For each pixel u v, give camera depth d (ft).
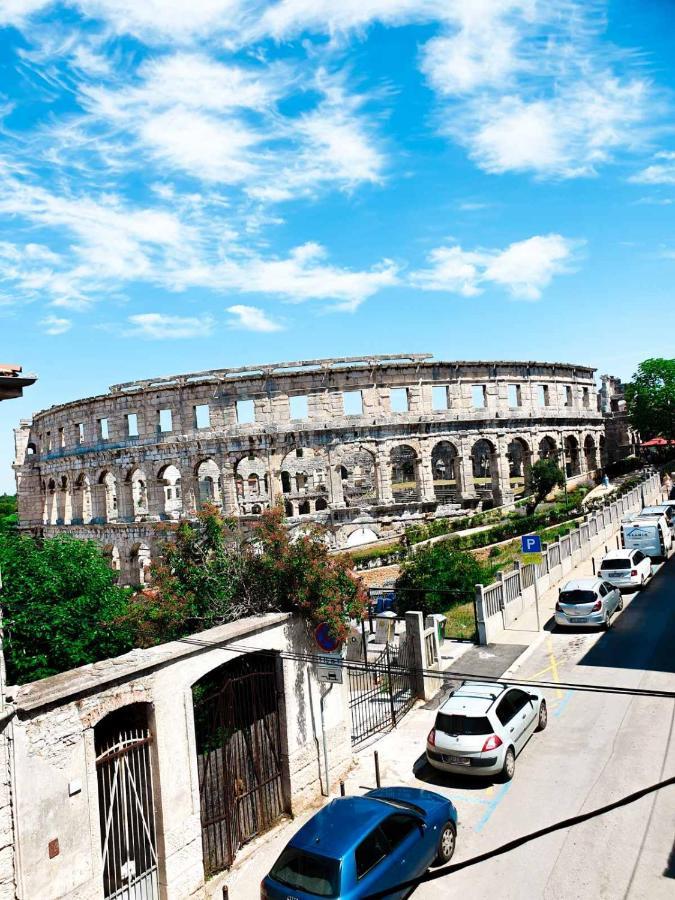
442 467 358.84
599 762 65.57
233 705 58.90
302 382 218.38
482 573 134.31
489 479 334.24
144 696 49.32
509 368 244.01
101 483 247.29
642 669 88.53
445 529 191.52
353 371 219.61
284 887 44.39
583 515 199.21
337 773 68.23
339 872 43.21
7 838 40.52
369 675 95.61
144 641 70.64
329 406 217.77
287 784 61.67
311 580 65.62
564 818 56.65
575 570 150.82
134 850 48.49
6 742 40.98
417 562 131.64
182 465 222.48
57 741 43.55
